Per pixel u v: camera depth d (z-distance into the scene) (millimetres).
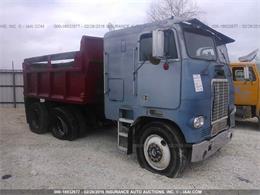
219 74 4855
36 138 7238
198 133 4246
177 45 4184
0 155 5703
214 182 4371
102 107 6695
